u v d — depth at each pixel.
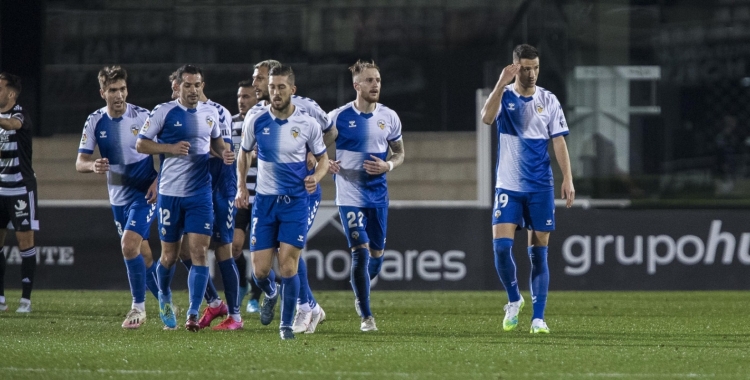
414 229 38.41
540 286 24.53
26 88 53.56
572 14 53.31
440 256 38.28
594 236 38.19
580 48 53.38
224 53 54.31
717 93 53.50
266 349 20.50
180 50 54.28
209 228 23.77
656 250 38.06
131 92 54.16
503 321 25.69
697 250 38.03
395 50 54.12
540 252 24.48
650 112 53.38
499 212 24.34
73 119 53.72
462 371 17.73
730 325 26.83
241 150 22.14
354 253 25.08
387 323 27.06
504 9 53.50
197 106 23.73
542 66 53.31
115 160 25.30
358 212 25.20
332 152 41.06
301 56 54.28
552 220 24.22
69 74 53.81
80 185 52.31
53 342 21.62
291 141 21.42
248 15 54.22
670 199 52.34
